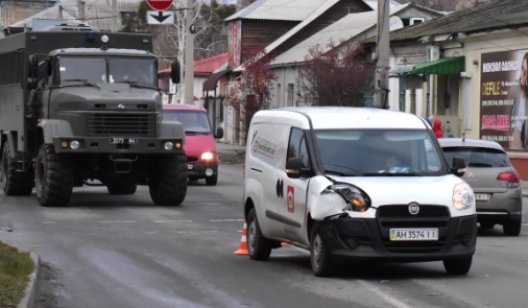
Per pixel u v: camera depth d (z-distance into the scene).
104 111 59.41
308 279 33.81
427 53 107.50
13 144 69.06
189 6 128.12
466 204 33.16
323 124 36.03
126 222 53.72
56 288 32.06
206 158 81.50
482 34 96.19
